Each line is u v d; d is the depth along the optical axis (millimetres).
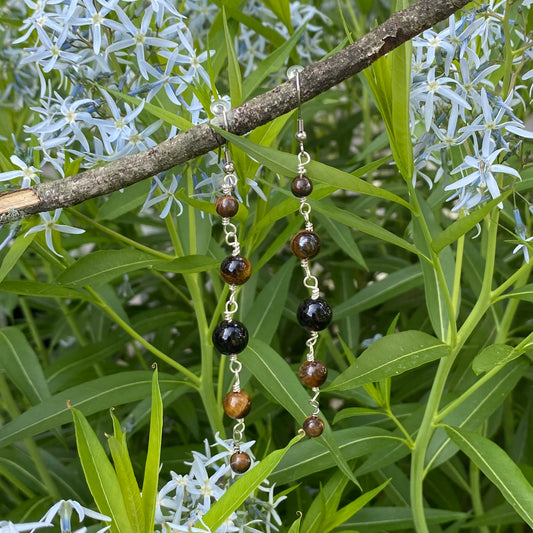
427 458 571
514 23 538
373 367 515
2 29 662
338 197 837
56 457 686
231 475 518
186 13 643
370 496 521
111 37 530
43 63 533
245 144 474
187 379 594
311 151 851
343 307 637
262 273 725
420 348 523
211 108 475
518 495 509
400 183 687
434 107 520
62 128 528
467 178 504
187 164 539
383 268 717
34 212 481
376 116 890
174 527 467
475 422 576
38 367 594
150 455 457
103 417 670
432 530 609
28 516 603
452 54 506
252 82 566
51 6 554
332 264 732
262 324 603
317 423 498
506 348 516
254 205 633
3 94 669
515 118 503
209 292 780
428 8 467
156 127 525
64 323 736
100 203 687
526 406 703
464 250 628
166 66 529
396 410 617
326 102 707
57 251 549
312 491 666
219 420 578
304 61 687
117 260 538
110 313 571
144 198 582
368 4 697
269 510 522
